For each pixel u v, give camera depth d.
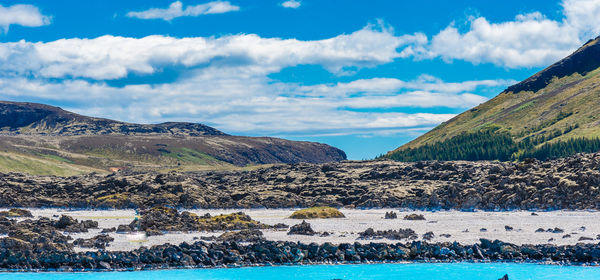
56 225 106.25
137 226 101.19
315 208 143.38
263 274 68.69
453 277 66.88
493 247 78.62
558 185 158.62
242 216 120.31
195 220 114.56
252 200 194.25
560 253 75.62
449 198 169.62
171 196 187.25
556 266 72.06
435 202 168.12
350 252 76.44
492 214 140.25
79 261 70.88
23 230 91.31
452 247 78.62
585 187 154.75
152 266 71.50
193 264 72.75
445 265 73.06
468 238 88.94
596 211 140.88
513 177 173.25
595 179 154.88
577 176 159.38
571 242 84.44
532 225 108.81
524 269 70.50
